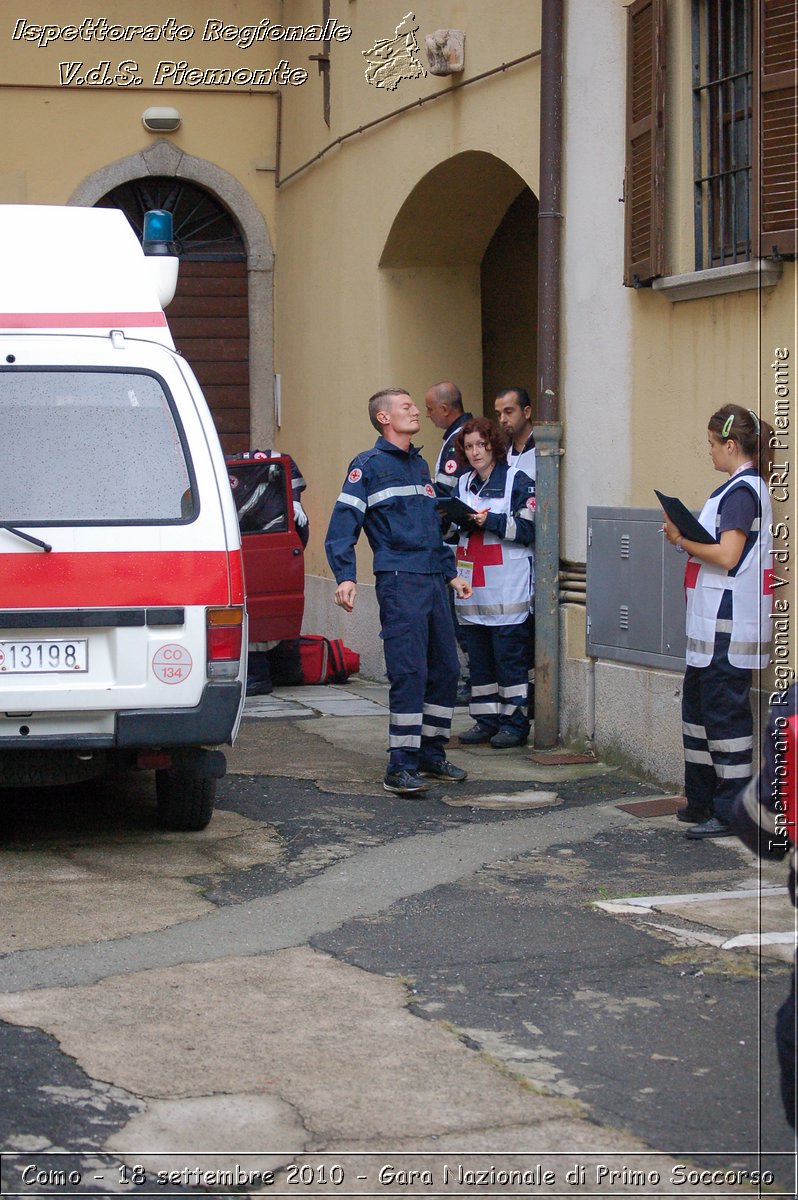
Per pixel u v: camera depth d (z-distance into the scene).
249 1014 4.59
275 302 15.50
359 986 4.85
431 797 7.66
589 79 8.27
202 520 6.29
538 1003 4.69
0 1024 4.47
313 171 13.70
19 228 6.72
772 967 4.99
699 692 6.69
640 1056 4.26
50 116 15.02
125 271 6.71
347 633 12.74
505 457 8.93
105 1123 3.82
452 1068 4.18
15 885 6.01
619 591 8.05
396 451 7.70
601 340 8.22
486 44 9.62
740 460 6.36
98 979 4.89
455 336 11.89
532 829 6.93
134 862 6.39
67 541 6.12
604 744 8.33
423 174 10.70
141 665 6.17
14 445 6.25
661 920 5.51
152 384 6.45
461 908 5.71
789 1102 3.43
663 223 7.36
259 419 15.62
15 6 14.85
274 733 9.57
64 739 6.15
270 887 6.01
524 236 12.01
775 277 6.54
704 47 7.25
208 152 15.31
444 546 7.82
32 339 6.43
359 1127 3.81
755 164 6.49
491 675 9.05
